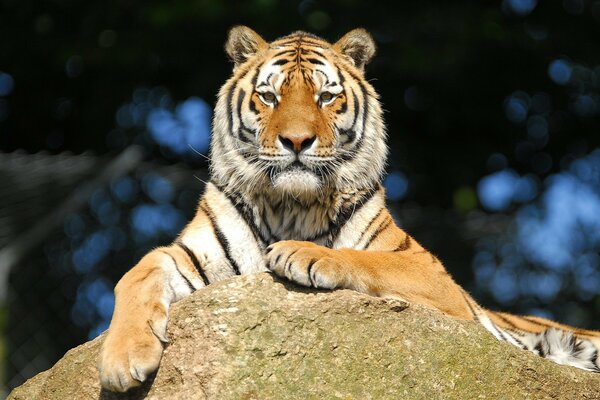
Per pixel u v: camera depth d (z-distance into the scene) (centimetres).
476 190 2042
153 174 1310
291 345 693
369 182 900
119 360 695
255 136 880
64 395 738
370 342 707
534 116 2089
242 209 882
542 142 2081
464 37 1884
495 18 1933
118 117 2016
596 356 1001
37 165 1197
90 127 2044
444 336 722
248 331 692
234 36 947
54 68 2020
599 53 2031
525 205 2027
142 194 1488
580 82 2066
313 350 696
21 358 1437
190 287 836
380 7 1917
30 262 1496
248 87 904
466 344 723
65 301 1517
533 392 729
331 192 878
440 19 1892
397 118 2023
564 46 2020
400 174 2020
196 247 866
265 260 737
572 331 1015
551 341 1008
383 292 803
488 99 2064
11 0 2000
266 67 902
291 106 868
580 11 2038
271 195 875
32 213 1234
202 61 1931
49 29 1989
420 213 1426
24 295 1479
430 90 2009
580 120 2083
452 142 2070
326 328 703
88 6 1972
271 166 860
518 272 1581
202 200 909
